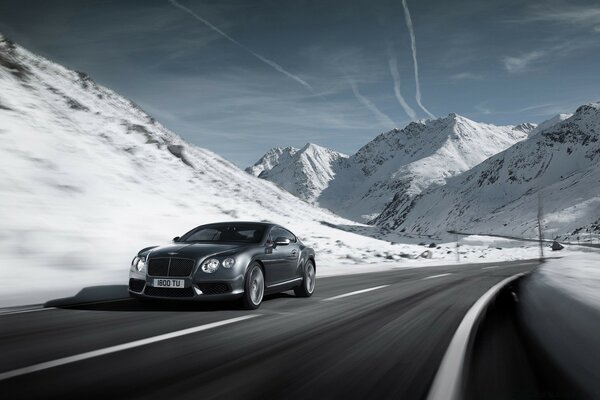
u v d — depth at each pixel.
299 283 8.66
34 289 8.84
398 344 4.71
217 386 3.23
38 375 3.38
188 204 36.84
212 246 7.12
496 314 6.76
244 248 7.19
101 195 26.50
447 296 9.12
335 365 3.86
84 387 3.13
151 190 35.78
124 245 16.95
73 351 4.14
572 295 6.83
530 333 5.29
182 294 6.61
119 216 22.61
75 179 27.31
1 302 7.51
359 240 40.91
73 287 9.24
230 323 5.75
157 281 6.69
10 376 3.34
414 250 38.19
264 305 7.62
